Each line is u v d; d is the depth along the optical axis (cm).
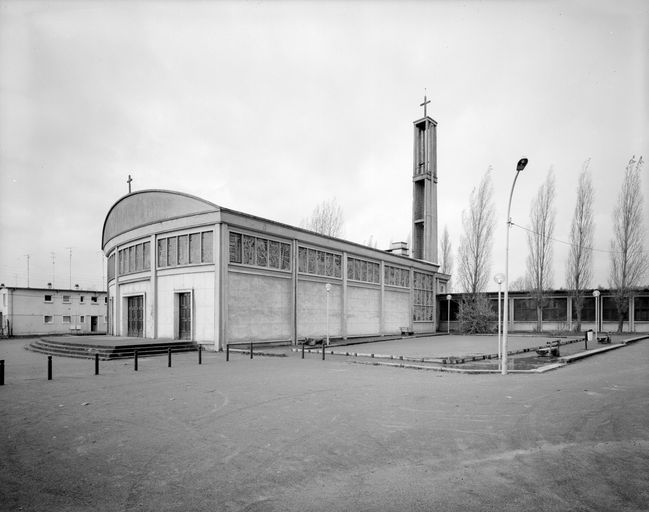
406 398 1066
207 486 541
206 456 649
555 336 3603
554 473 587
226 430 784
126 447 691
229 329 2425
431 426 814
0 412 919
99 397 1072
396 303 4031
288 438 738
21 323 4603
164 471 590
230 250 2470
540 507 485
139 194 2975
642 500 503
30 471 591
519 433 771
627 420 859
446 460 638
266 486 542
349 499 507
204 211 2480
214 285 2411
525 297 4419
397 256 4031
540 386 1248
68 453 662
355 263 3512
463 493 523
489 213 4619
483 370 1557
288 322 2809
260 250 2656
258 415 892
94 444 705
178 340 2505
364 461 632
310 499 506
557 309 4306
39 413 909
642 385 1269
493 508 483
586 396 1096
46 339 2783
